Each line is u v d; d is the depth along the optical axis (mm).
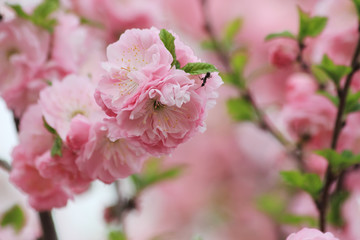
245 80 705
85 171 513
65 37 569
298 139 639
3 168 567
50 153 523
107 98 473
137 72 469
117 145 512
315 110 625
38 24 560
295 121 630
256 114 710
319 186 551
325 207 552
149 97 470
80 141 510
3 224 614
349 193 609
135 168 512
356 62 553
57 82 525
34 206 542
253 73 717
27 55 555
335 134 557
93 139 506
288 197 874
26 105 557
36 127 530
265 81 1016
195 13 1102
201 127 479
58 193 543
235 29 789
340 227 612
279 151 908
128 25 713
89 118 521
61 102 522
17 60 552
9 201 769
